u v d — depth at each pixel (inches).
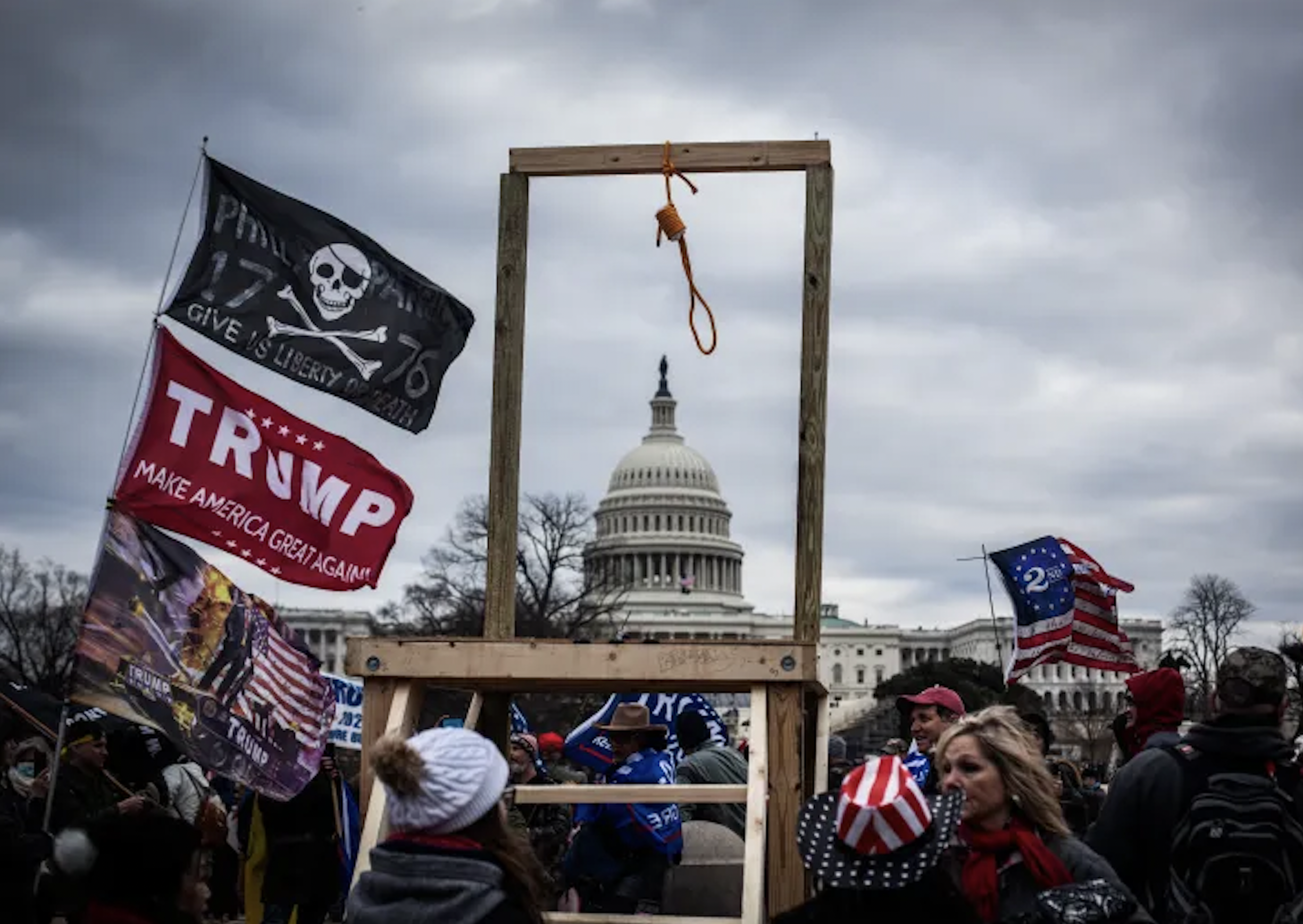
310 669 378.6
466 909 213.0
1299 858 261.6
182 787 502.9
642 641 301.6
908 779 208.1
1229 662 269.1
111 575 358.0
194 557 366.9
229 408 381.4
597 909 376.2
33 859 297.9
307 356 398.3
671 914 371.6
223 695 362.6
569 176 352.2
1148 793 268.5
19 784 507.5
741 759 455.8
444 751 219.6
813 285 339.0
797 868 295.1
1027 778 241.1
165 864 231.3
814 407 335.3
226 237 391.5
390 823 244.1
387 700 309.7
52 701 477.4
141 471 371.6
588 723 490.6
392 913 213.9
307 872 481.7
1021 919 227.5
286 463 386.0
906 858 205.2
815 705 356.5
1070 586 625.3
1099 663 630.5
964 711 370.3
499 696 368.5
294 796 375.9
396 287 405.7
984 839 239.9
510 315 346.6
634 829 374.0
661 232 354.6
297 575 386.6
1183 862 263.4
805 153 343.6
